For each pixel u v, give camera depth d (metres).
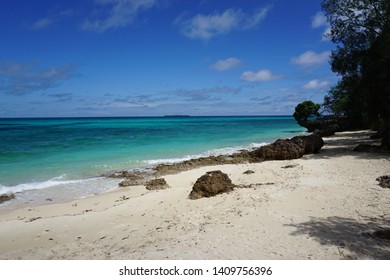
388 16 24.14
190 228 9.15
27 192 15.49
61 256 7.91
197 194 12.52
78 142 38.34
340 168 17.03
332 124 43.78
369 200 10.70
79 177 18.75
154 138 45.22
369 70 24.38
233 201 11.45
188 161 22.86
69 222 10.51
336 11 26.36
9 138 44.09
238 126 90.94
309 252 7.02
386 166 16.72
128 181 17.45
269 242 7.65
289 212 9.84
